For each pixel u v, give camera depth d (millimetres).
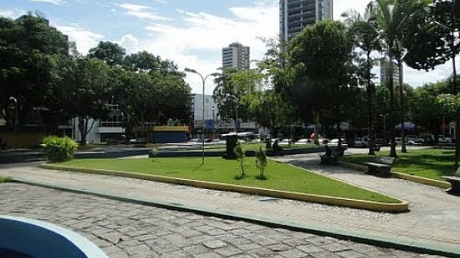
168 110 62188
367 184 14656
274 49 35062
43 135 46594
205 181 13797
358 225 8469
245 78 37406
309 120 30016
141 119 60188
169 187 13664
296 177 15070
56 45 42000
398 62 28156
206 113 95125
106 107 50875
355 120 53969
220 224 7797
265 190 12047
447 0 26219
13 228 6855
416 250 6199
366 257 5949
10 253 6805
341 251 6203
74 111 45219
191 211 8914
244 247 6363
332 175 17344
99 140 77312
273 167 19188
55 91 42094
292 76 26938
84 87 44188
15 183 14219
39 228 6359
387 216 9375
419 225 8484
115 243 6672
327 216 9320
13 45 33531
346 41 26922
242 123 93625
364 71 28469
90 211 9125
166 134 69250
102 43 64562
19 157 31781
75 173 18328
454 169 18359
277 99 32219
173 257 5941
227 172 16656
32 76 34406
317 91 26125
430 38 26750
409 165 20578
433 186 14219
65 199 10750
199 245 6480
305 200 11156
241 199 11414
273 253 6086
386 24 26000
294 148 34500
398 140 62125
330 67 26594
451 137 60812
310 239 6812
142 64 64812
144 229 7484
